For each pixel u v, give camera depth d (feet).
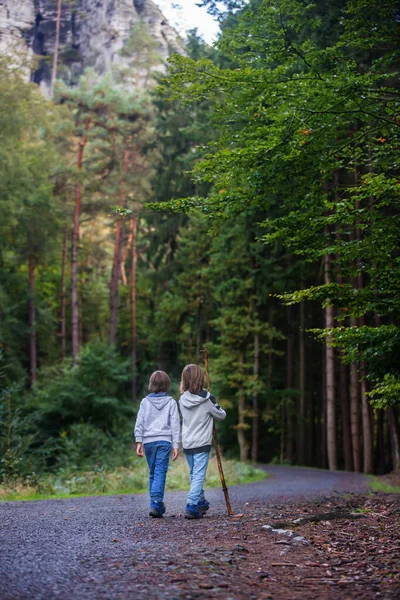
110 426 93.76
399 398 25.94
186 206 31.37
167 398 23.02
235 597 10.63
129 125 143.64
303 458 103.81
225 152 29.35
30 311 126.72
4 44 100.58
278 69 30.63
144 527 18.92
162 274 126.93
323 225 29.78
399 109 30.81
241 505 27.81
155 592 10.63
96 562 13.03
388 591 11.44
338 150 32.07
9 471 44.93
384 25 32.40
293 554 14.92
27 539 15.97
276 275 89.66
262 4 32.42
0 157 96.78
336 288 28.48
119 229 144.56
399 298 28.55
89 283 171.01
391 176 28.32
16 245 122.93
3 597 9.84
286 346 118.93
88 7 344.69
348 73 28.68
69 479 43.21
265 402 111.14
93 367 94.79
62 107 136.36
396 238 27.96
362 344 27.02
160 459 22.29
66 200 141.18
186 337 129.29
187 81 32.99
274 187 30.91
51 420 91.71
